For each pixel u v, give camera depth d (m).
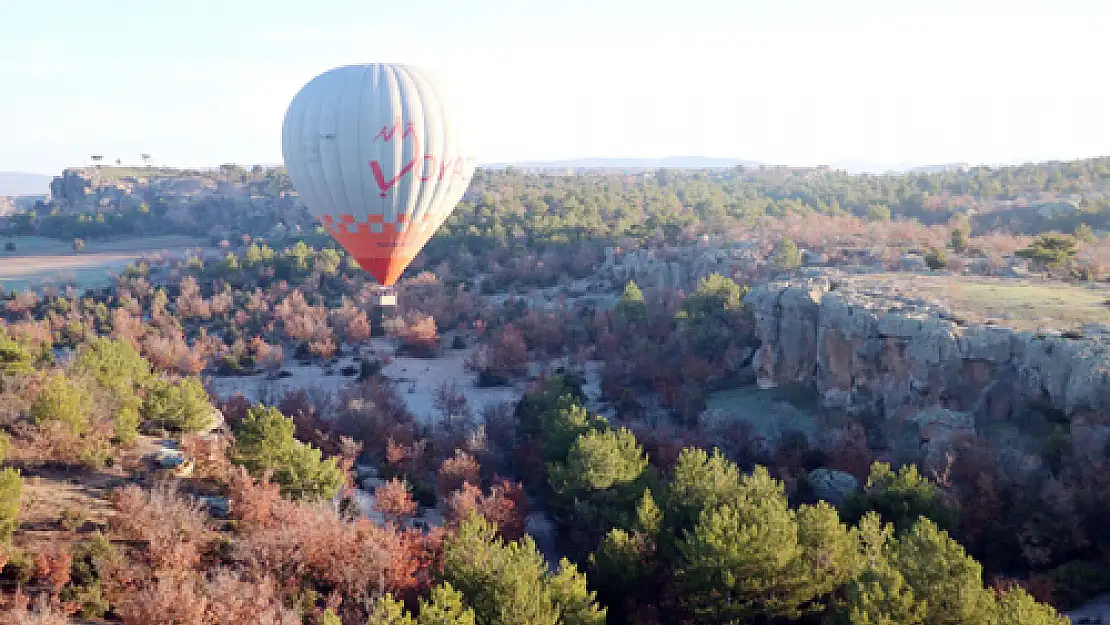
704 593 36.44
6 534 30.77
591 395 99.12
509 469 69.19
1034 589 43.91
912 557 34.62
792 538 36.69
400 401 90.69
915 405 72.56
